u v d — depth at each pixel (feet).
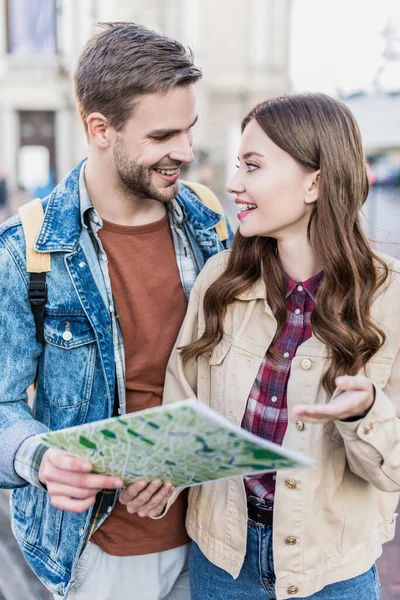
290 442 4.82
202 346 5.24
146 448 3.97
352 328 4.74
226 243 6.57
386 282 4.92
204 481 4.35
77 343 5.46
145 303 5.82
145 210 5.91
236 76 67.51
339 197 4.85
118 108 5.33
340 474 4.87
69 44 58.49
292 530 4.79
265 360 5.07
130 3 62.49
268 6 66.54
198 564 5.53
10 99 64.39
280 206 4.87
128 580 5.91
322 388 4.83
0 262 5.32
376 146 22.29
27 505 5.88
